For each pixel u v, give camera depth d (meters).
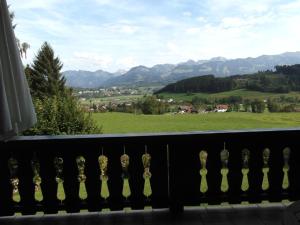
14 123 2.58
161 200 3.09
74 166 3.02
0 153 2.97
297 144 3.09
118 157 3.02
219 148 3.06
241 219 2.93
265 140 3.07
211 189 3.11
